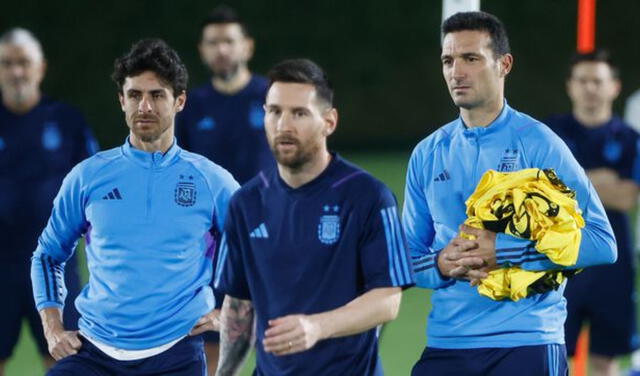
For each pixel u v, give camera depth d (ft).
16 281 74.28
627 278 75.20
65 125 76.69
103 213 52.75
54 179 75.82
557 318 53.16
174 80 52.54
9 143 75.31
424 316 99.45
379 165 168.04
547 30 183.52
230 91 81.61
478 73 51.98
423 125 183.83
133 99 52.26
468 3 57.62
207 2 171.53
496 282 50.83
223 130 81.35
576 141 78.69
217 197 53.83
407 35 181.98
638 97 82.94
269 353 48.26
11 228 74.38
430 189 54.44
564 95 184.14
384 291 46.70
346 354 47.26
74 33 169.68
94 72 170.09
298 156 46.39
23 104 75.66
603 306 74.84
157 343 52.80
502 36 52.60
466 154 53.47
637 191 76.74
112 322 52.65
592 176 76.95
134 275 52.31
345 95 182.60
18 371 85.25
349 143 183.83
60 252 55.11
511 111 53.67
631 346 75.61
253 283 48.78
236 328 50.67
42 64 76.69
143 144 53.26
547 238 49.49
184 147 82.43
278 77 46.39
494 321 52.70
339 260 47.26
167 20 170.71
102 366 53.06
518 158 52.70
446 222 54.08
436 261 52.47
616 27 185.78
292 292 47.55
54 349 53.26
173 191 53.06
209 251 54.44
